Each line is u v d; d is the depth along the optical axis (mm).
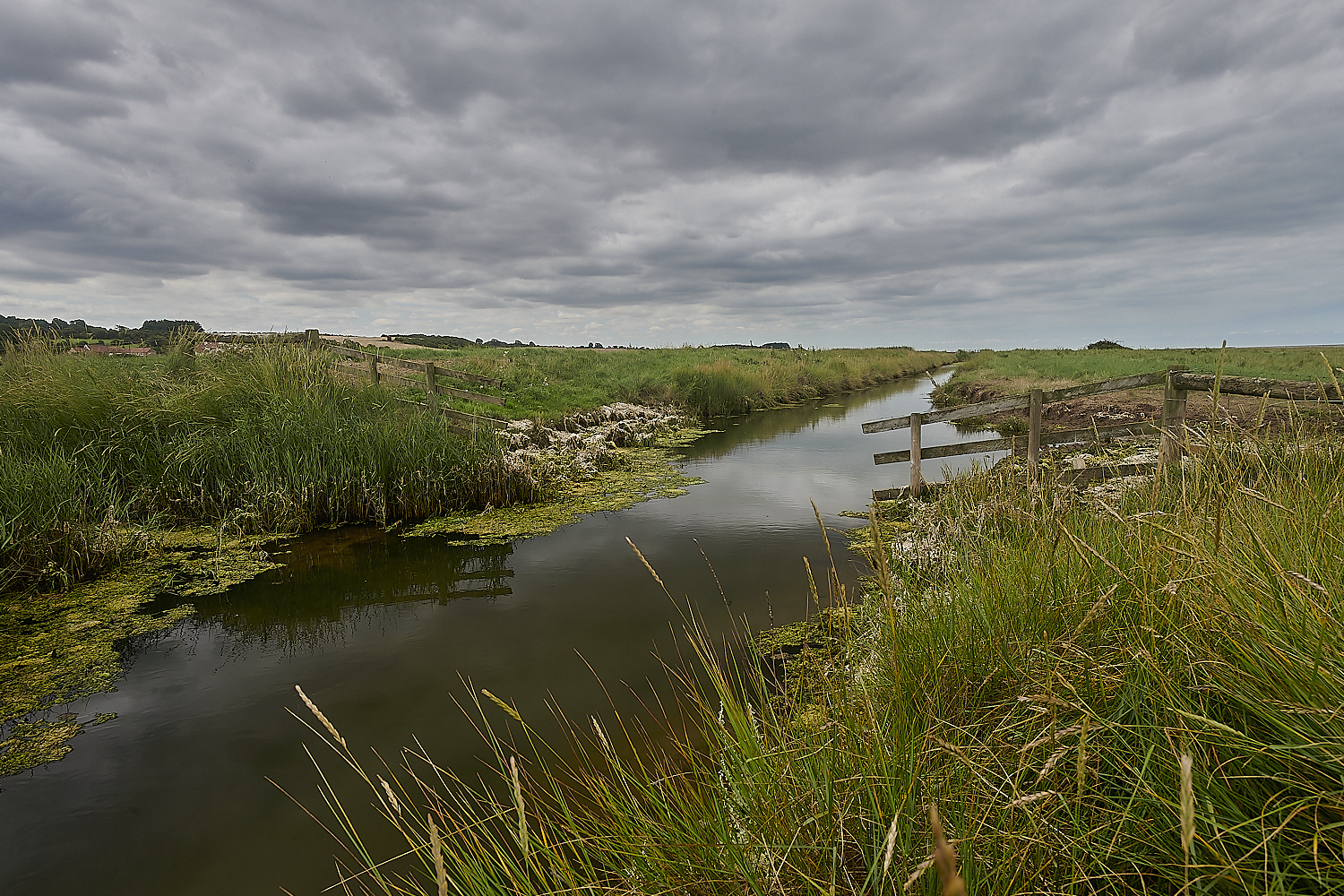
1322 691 1499
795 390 26766
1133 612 2152
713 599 5699
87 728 3998
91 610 5758
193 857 2947
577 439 13672
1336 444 3793
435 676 4488
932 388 33000
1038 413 7910
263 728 3945
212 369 10570
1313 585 1640
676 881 1811
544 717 3902
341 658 4824
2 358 9633
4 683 4570
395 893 2619
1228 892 1370
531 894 1829
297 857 2918
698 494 10023
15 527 6176
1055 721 1623
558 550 7273
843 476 11359
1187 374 6719
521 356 26547
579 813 2840
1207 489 2484
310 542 7578
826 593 5668
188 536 7645
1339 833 1336
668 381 21828
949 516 5594
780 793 1874
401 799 3221
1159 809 1572
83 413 8383
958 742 1879
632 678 4328
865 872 1687
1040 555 2770
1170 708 1634
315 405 9555
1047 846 1519
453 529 8086
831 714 2229
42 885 2797
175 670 4703
